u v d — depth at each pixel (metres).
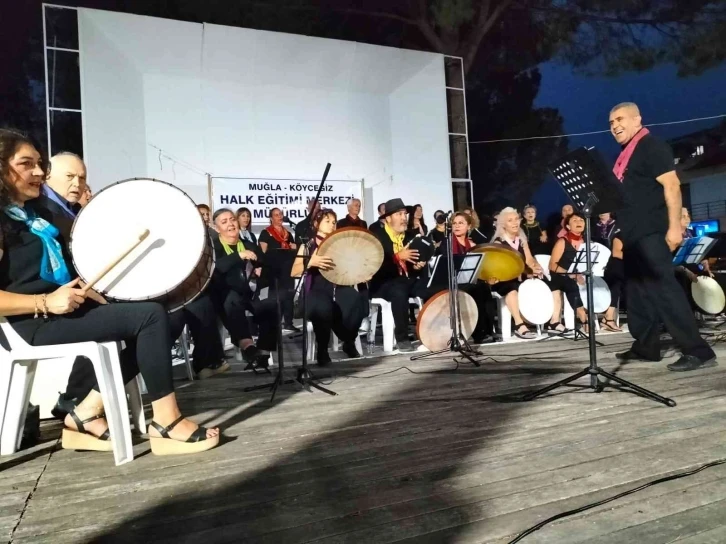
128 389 2.61
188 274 2.27
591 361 3.06
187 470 2.08
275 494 1.81
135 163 7.25
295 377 4.00
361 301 4.92
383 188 8.59
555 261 5.84
